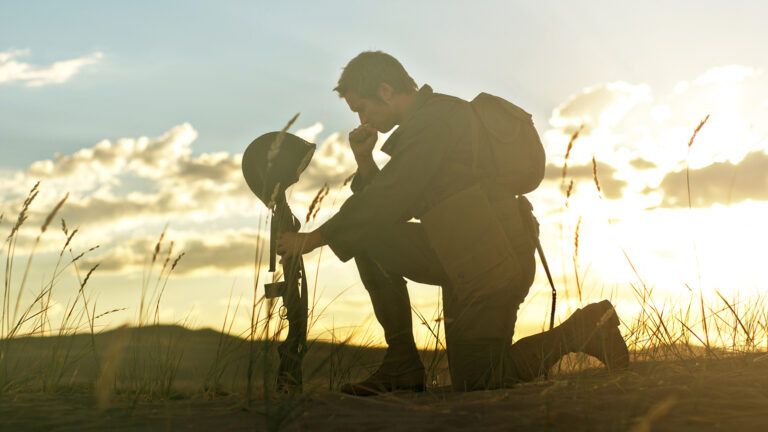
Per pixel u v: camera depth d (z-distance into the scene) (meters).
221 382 2.89
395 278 3.29
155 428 2.11
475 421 2.06
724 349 3.54
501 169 3.20
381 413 2.24
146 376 2.81
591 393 2.47
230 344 3.01
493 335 3.01
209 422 2.19
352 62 3.44
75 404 2.56
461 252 3.07
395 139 3.27
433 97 3.28
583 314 3.21
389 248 3.25
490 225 3.07
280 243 3.25
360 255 3.30
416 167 3.10
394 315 3.24
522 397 2.47
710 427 1.88
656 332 3.66
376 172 3.53
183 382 2.79
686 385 2.53
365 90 3.38
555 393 2.49
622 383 2.70
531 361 3.09
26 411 2.39
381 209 3.12
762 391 2.36
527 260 3.21
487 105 3.31
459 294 3.07
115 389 2.70
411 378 3.16
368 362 3.31
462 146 3.17
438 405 2.36
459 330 3.03
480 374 2.98
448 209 3.10
